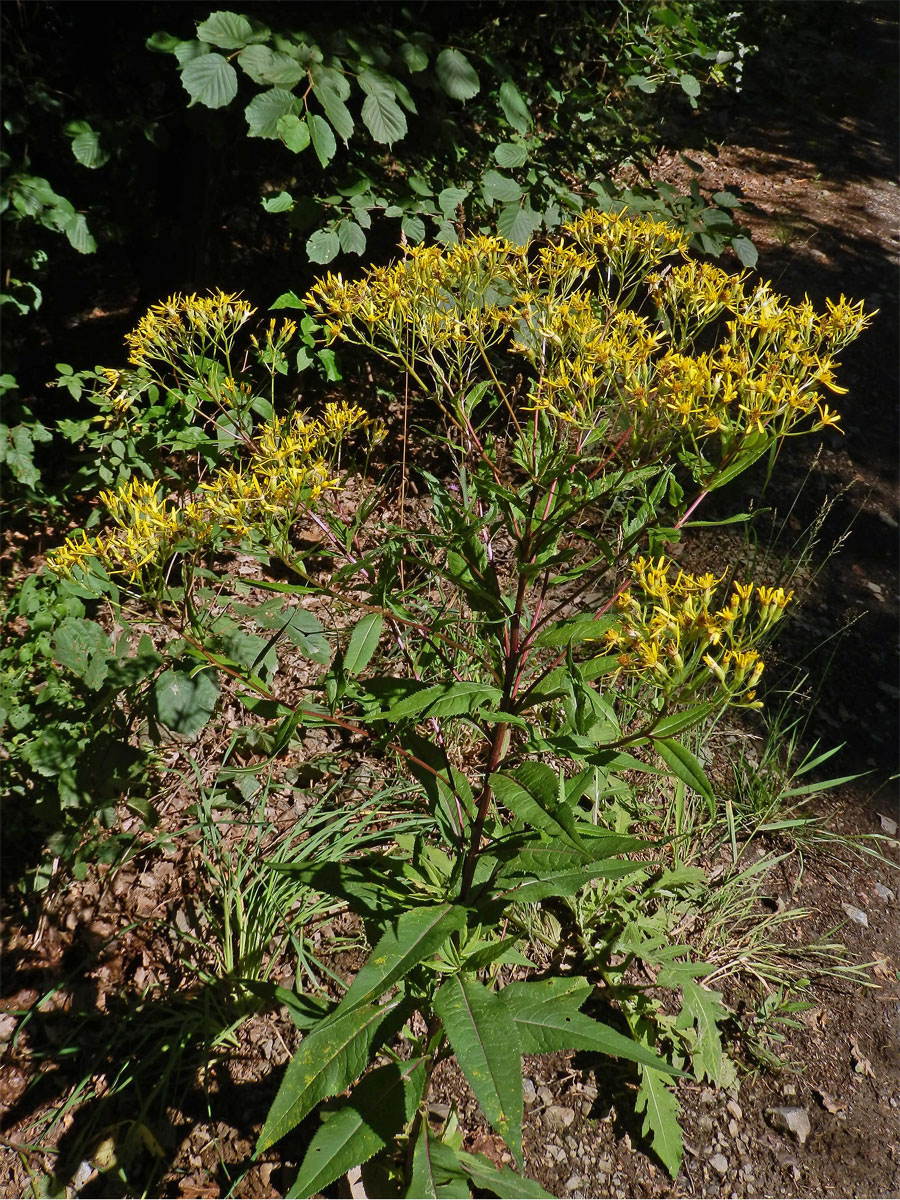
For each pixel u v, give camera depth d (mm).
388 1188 1936
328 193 3896
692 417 1547
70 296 4895
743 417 1562
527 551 1681
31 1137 2191
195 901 2604
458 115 3926
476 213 3711
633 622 1478
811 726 3307
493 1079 1390
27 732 2633
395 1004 1548
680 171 6570
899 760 3266
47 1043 2359
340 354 4141
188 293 4254
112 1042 2289
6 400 3148
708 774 3020
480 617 2174
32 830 2766
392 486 3771
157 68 3531
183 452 2947
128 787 2578
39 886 2557
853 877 2887
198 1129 2205
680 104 7156
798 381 1558
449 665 1903
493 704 1890
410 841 2314
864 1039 2482
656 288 1795
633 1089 2344
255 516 1665
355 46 2604
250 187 4176
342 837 2609
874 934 2732
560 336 1715
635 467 1625
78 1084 2281
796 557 3992
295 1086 1429
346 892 1771
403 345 1917
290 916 2561
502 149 2801
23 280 3693
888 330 5535
